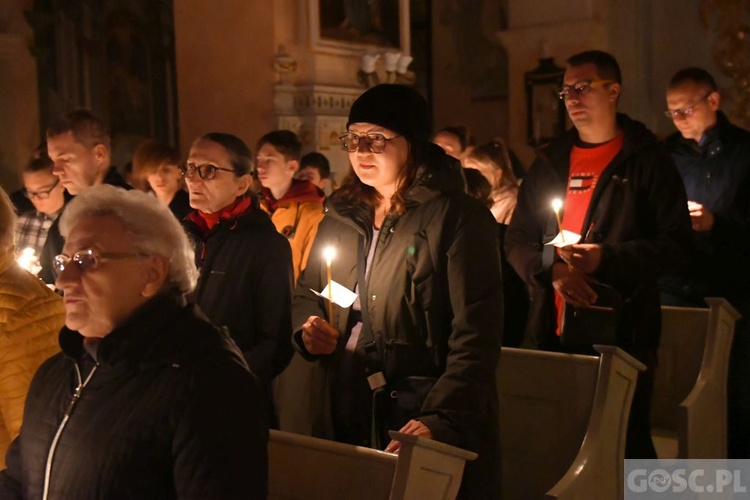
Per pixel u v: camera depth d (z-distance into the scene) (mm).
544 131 9117
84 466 1521
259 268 2744
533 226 3385
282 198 3986
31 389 1713
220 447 1500
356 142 2311
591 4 8805
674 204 3129
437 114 10656
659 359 3725
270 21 6988
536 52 9219
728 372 3928
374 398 2305
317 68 7207
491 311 2240
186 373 1531
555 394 2871
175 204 4113
